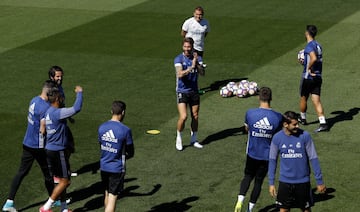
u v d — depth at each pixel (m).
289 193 15.39
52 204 16.89
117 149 15.85
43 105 17.02
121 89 26.83
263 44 33.16
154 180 18.98
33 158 17.31
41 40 34.34
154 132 22.44
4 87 27.20
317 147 21.02
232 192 18.16
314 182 18.59
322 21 37.38
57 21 38.22
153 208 17.33
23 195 18.20
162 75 28.59
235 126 22.98
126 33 35.59
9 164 20.12
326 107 24.64
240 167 19.75
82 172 19.56
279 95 25.94
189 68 20.62
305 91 22.47
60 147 16.62
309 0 42.38
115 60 30.88
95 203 17.73
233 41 33.78
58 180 18.66
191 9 40.53
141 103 25.20
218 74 28.77
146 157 20.55
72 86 27.28
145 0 43.06
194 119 21.16
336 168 19.44
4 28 36.81
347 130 22.38
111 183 16.00
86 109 24.61
